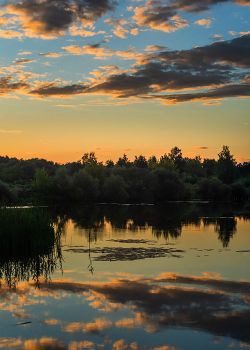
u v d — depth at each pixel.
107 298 9.88
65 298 9.89
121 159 185.12
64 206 49.84
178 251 16.95
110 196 64.44
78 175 61.62
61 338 7.39
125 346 7.02
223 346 7.02
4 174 103.62
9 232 17.06
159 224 28.78
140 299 9.77
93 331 7.73
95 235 22.36
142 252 16.69
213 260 14.84
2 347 6.98
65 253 16.50
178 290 10.58
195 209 46.03
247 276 12.20
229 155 115.69
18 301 9.66
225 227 26.86
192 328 7.86
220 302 9.51
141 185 69.19
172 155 174.00
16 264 14.21
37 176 58.06
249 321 8.23
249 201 69.12
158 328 7.88
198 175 165.50
